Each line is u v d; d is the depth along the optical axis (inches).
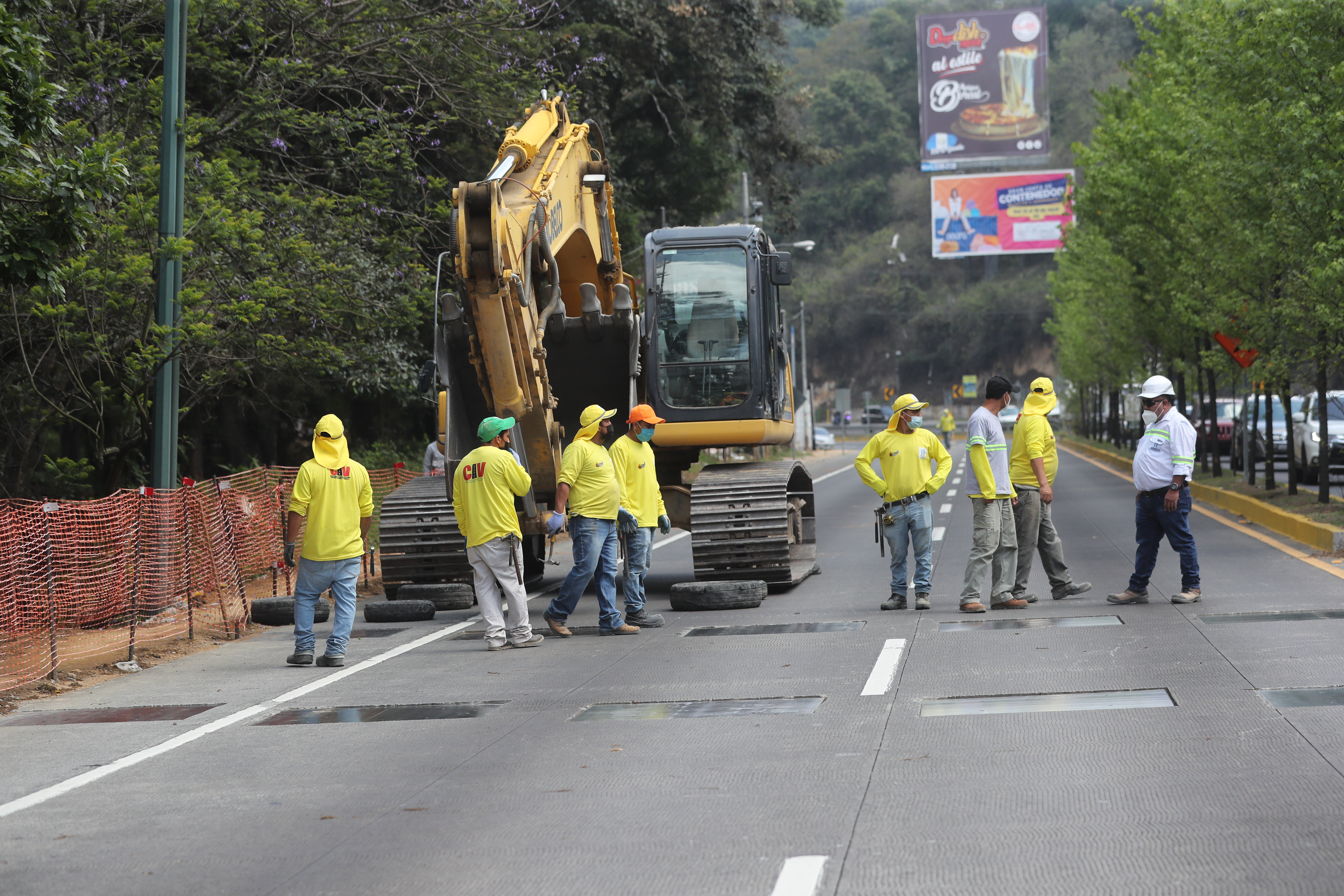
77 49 1095.6
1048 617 732.7
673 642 718.5
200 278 1026.1
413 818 393.1
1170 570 930.1
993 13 6013.8
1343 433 1727.4
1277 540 1106.7
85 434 1438.2
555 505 772.0
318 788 435.2
